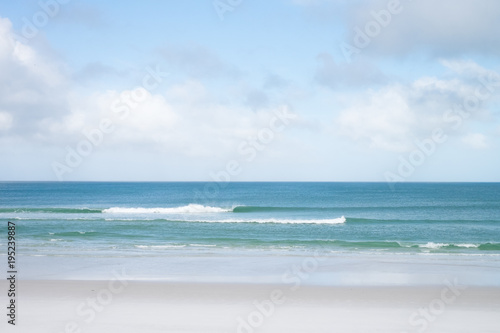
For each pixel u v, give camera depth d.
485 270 15.30
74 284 12.40
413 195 82.19
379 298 11.01
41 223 29.56
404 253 19.64
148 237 24.44
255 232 26.86
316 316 9.37
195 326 8.59
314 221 31.66
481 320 9.16
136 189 112.50
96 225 28.84
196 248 20.73
